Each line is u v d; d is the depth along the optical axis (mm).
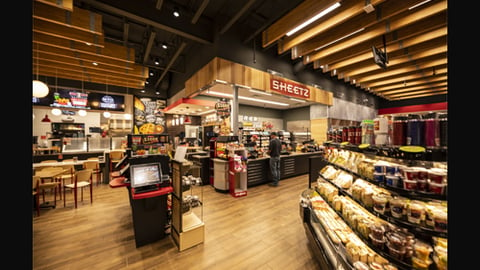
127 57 6012
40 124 9078
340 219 2205
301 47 5367
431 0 3281
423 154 1159
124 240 2555
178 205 2400
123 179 2795
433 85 8961
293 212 3473
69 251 2305
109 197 4398
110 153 5879
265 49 6254
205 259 2160
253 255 2232
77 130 9617
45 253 2264
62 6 3357
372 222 1545
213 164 5305
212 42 5488
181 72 8180
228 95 7289
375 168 1483
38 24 4184
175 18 4836
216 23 5320
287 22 4277
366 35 4445
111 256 2211
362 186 1724
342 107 10000
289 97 7289
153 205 2494
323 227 2150
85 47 5332
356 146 1783
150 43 5734
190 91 6965
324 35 4797
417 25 4285
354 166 1913
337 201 2064
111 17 5414
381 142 1515
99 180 5840
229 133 5543
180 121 11039
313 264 2086
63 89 9039
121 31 6352
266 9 5238
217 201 4059
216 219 3176
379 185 1429
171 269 2000
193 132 11289
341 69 7156
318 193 2652
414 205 1241
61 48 5500
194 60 6949
